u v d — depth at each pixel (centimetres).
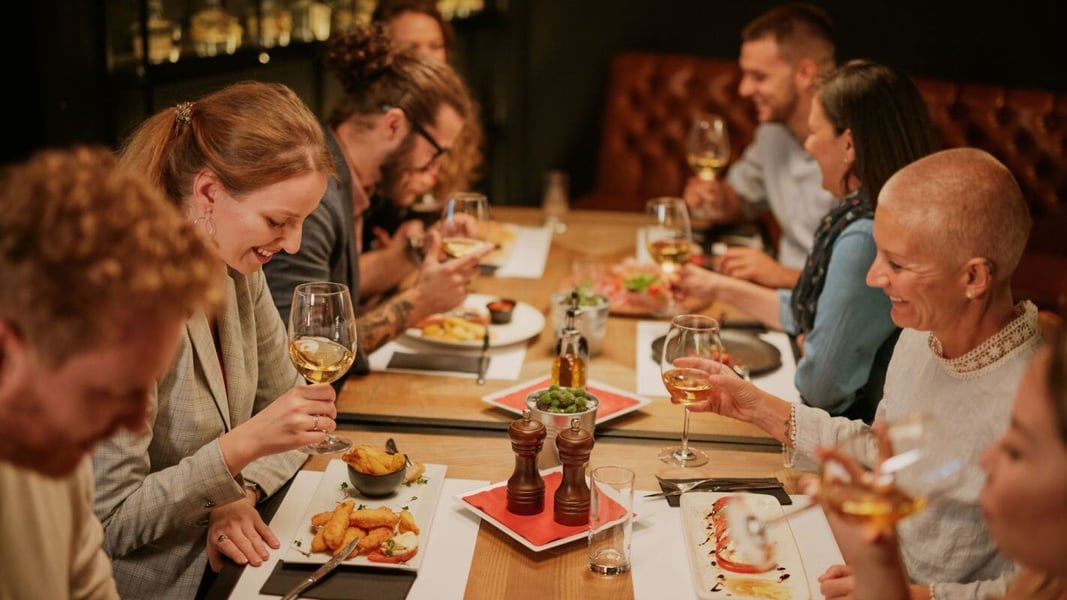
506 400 214
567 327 212
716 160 365
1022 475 93
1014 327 158
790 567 154
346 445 192
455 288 246
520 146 559
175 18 324
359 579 151
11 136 303
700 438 203
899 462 110
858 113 228
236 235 170
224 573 153
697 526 166
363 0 414
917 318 163
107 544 161
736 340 252
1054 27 495
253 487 175
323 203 236
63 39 293
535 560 158
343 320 177
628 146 511
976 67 507
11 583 108
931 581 159
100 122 304
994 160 158
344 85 259
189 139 169
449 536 164
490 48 537
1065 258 439
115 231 89
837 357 220
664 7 530
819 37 342
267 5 358
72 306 87
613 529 156
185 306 95
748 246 342
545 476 182
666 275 282
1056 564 94
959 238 155
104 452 162
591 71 546
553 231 357
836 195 246
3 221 88
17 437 93
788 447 189
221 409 179
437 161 267
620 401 215
